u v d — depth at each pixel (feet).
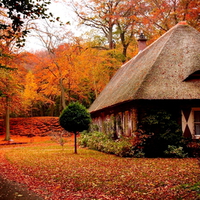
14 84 76.84
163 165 31.42
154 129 41.91
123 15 90.63
